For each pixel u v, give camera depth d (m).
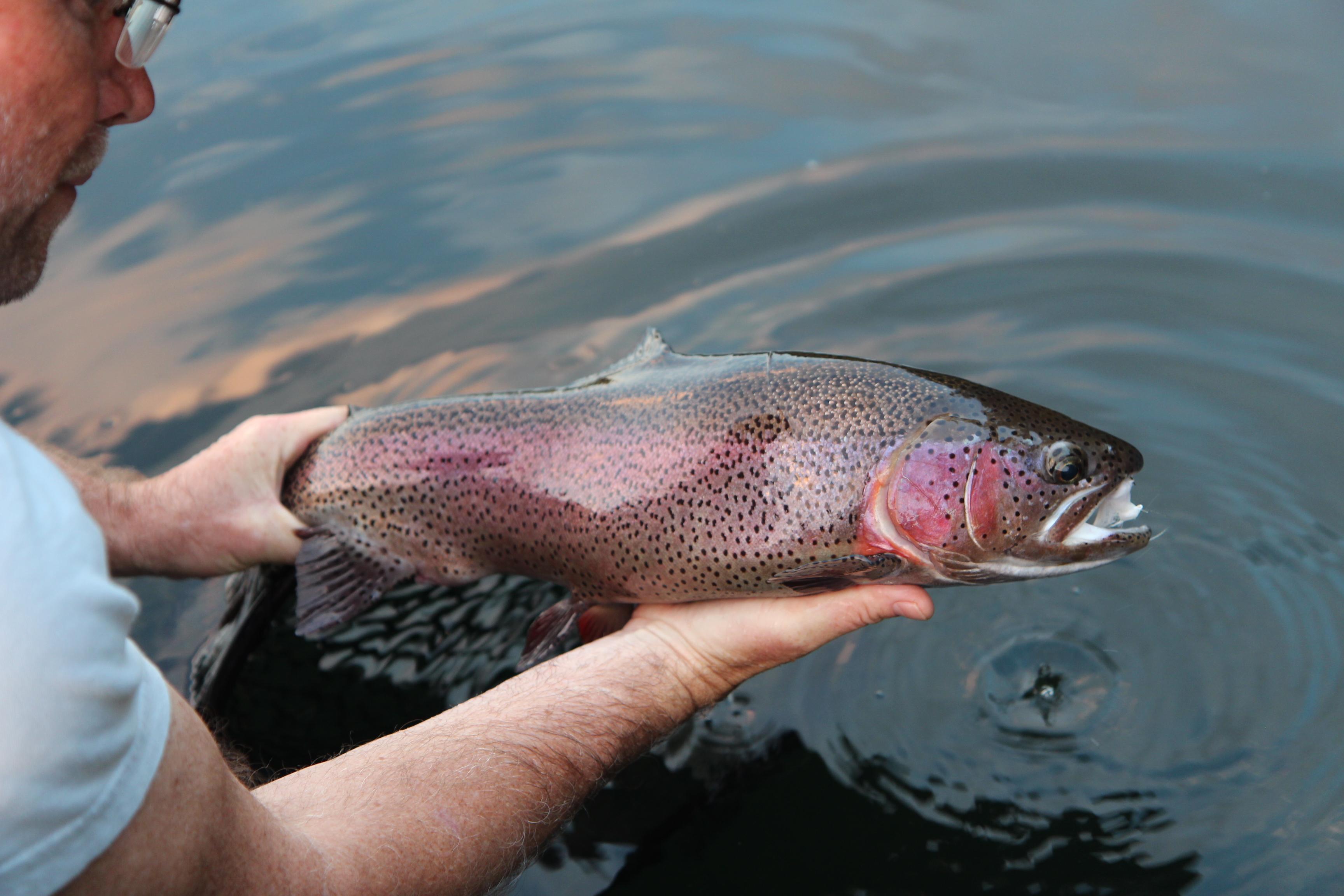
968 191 1.68
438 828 1.04
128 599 0.88
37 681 0.78
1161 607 1.31
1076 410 1.44
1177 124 1.74
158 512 1.34
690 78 2.04
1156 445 1.41
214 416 1.50
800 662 1.31
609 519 1.26
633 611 1.29
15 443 0.84
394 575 1.34
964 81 1.95
